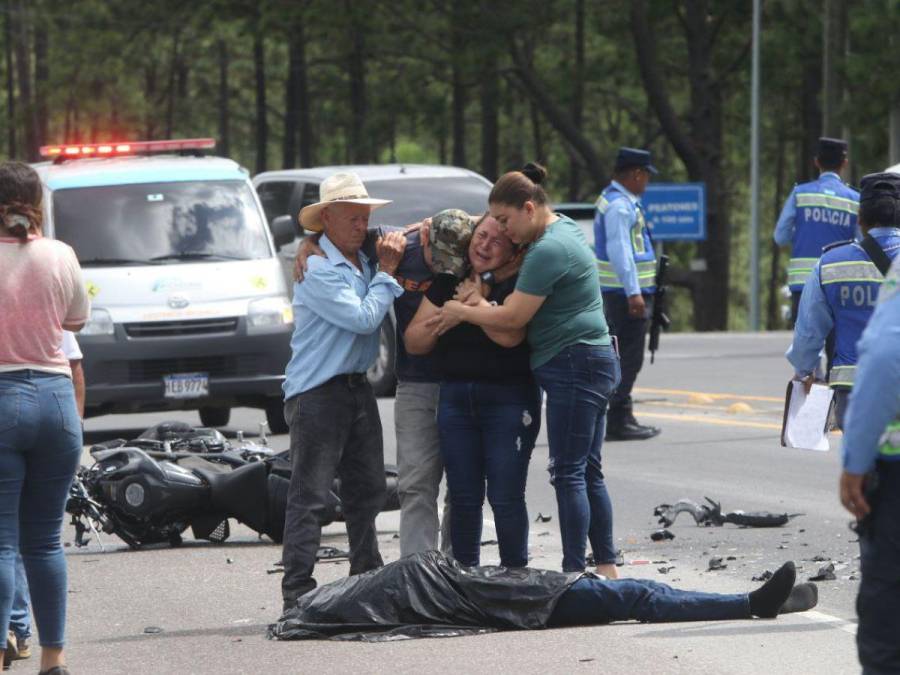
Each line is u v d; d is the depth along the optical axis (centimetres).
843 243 1859
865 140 8162
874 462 1251
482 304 1900
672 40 11038
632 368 3453
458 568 1834
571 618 1827
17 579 1780
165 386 3750
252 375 3819
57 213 3919
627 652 1697
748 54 10406
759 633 1770
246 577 2234
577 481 1955
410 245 1948
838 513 2622
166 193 3988
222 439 2691
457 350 1931
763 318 18588
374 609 1819
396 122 11481
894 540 1249
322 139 15325
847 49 8281
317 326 1920
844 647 1709
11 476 1619
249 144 16700
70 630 1944
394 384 4456
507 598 1812
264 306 3841
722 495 2814
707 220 10200
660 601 1828
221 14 10950
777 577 1820
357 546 2005
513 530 1941
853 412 1212
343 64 11969
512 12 9681
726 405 4181
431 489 2020
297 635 1820
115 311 3744
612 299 3347
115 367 3725
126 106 13762
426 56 10250
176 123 14838
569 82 10475
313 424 1914
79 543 2483
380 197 4569
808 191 3206
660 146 14375
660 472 3075
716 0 10156
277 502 2464
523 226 1888
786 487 2884
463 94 12069
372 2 9806
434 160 17075
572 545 1956
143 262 3859
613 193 3303
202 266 3869
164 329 3753
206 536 2495
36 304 1620
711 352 5928
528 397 1944
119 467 2481
